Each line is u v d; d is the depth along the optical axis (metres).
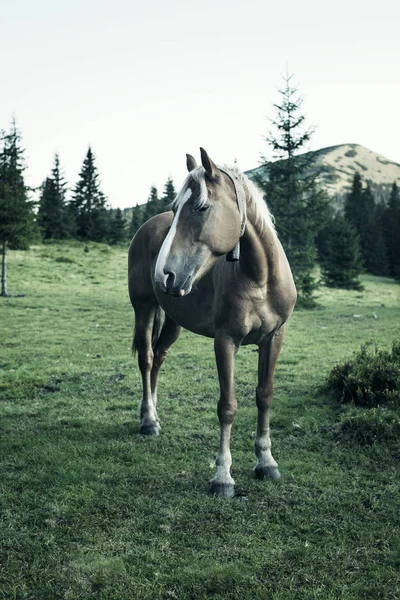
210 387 6.70
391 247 49.25
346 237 33.88
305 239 20.80
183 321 4.16
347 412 5.16
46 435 4.80
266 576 2.61
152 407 4.97
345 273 32.94
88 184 59.53
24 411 5.65
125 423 5.19
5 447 4.46
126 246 55.75
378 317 16.72
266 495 3.52
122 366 8.21
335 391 6.04
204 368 8.05
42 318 14.80
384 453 4.21
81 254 39.38
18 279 25.89
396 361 5.66
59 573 2.64
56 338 11.41
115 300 20.17
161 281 2.85
